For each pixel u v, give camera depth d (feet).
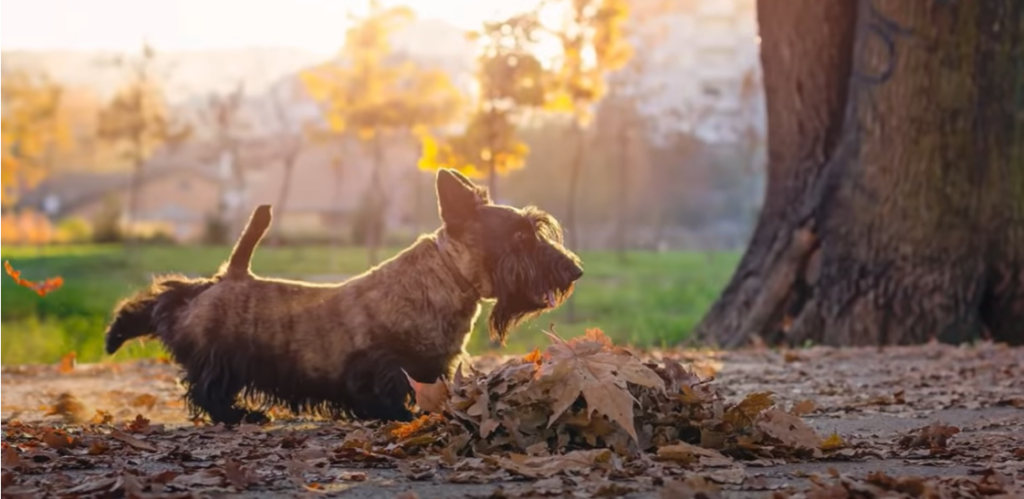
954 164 45.34
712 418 18.22
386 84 135.13
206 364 22.58
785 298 47.88
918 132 45.24
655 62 224.33
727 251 217.15
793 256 47.67
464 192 22.11
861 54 46.11
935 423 21.33
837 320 46.11
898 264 45.60
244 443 20.07
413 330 21.97
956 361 36.17
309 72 138.72
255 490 15.79
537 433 17.66
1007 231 46.42
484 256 21.93
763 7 49.65
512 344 53.36
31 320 59.62
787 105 49.01
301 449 19.04
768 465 17.46
